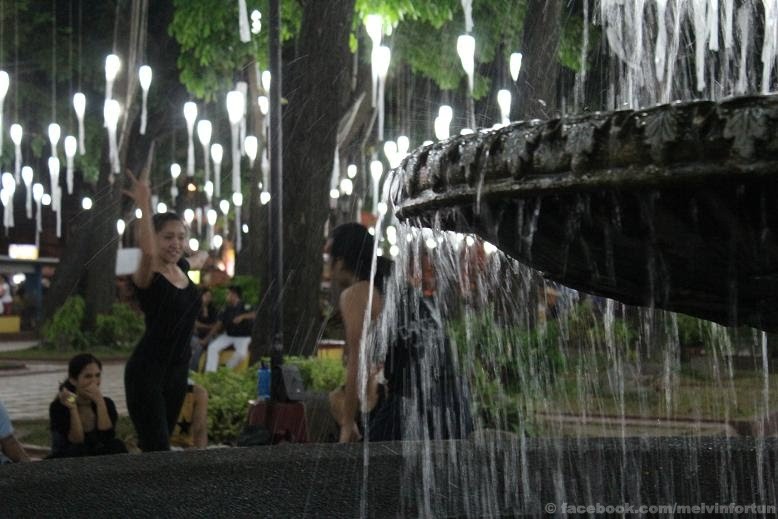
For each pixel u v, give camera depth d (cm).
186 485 400
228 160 3055
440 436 480
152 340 587
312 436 739
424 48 2047
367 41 1827
